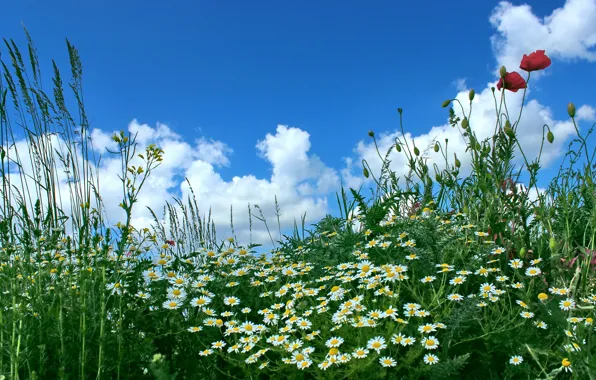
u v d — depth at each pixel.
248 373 2.51
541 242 3.18
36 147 3.33
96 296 2.56
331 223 4.40
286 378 2.55
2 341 2.06
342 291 2.83
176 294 2.83
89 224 3.02
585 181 3.23
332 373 2.27
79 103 3.42
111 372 2.39
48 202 3.31
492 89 3.47
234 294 3.32
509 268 3.13
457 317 2.50
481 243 3.35
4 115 3.20
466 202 4.00
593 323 2.32
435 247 3.27
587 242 3.34
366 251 3.52
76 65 3.40
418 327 2.51
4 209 2.89
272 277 3.29
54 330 2.38
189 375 2.63
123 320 2.62
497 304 2.70
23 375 2.22
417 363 2.45
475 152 3.54
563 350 2.26
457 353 2.57
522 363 2.35
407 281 2.98
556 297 2.67
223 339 2.94
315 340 2.52
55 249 3.11
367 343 2.36
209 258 3.64
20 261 2.54
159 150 2.89
